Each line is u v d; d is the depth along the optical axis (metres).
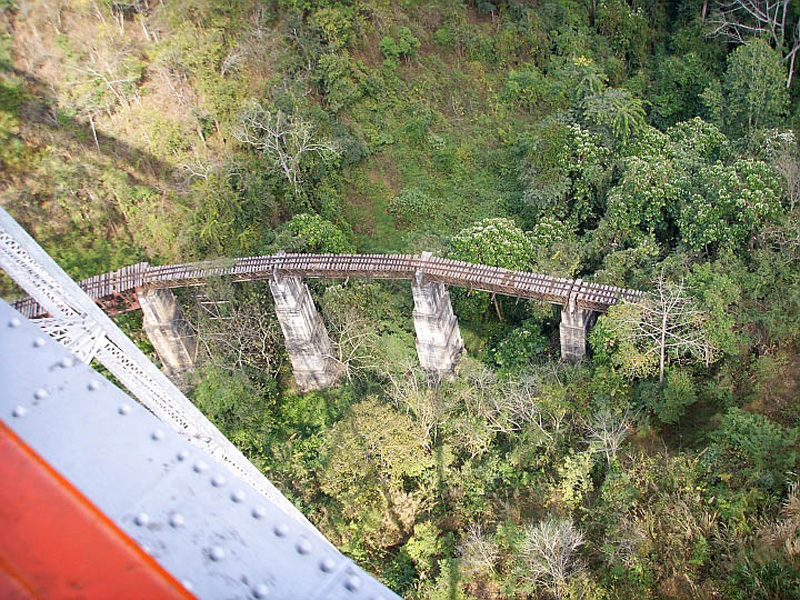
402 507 34.62
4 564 4.63
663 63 60.31
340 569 4.91
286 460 41.62
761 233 38.91
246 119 50.50
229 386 43.62
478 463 37.41
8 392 5.59
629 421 34.91
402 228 53.91
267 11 55.00
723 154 49.81
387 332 46.75
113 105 52.66
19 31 51.72
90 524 4.88
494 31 63.56
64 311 13.93
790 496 26.94
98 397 5.61
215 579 4.81
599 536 31.02
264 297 47.03
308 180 52.69
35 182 50.28
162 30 54.06
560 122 53.19
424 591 31.45
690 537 28.50
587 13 65.25
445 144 57.53
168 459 5.33
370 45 59.12
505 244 44.38
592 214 50.31
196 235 49.16
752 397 33.84
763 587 25.80
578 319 38.44
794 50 56.12
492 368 43.34
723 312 34.81
